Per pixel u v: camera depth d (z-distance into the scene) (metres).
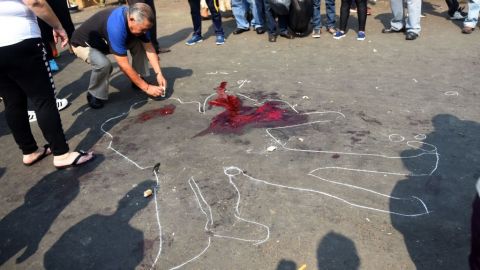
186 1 10.10
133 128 3.78
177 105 4.19
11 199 2.91
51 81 2.99
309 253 2.25
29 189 3.00
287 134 3.48
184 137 3.55
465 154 3.05
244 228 2.46
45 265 2.31
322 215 2.52
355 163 3.02
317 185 2.80
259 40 6.38
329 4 6.22
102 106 4.30
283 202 2.66
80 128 3.86
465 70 4.64
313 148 3.24
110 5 10.84
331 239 2.33
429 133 3.36
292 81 4.61
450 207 2.53
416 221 2.44
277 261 2.21
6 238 2.54
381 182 2.80
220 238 2.40
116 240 2.44
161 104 4.24
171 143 3.47
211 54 5.86
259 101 4.14
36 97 2.91
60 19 5.63
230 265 2.21
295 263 2.19
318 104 3.99
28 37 2.78
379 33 6.30
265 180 2.89
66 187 2.98
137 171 3.11
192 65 5.42
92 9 10.48
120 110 4.18
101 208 2.73
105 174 3.10
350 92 4.22
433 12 7.32
